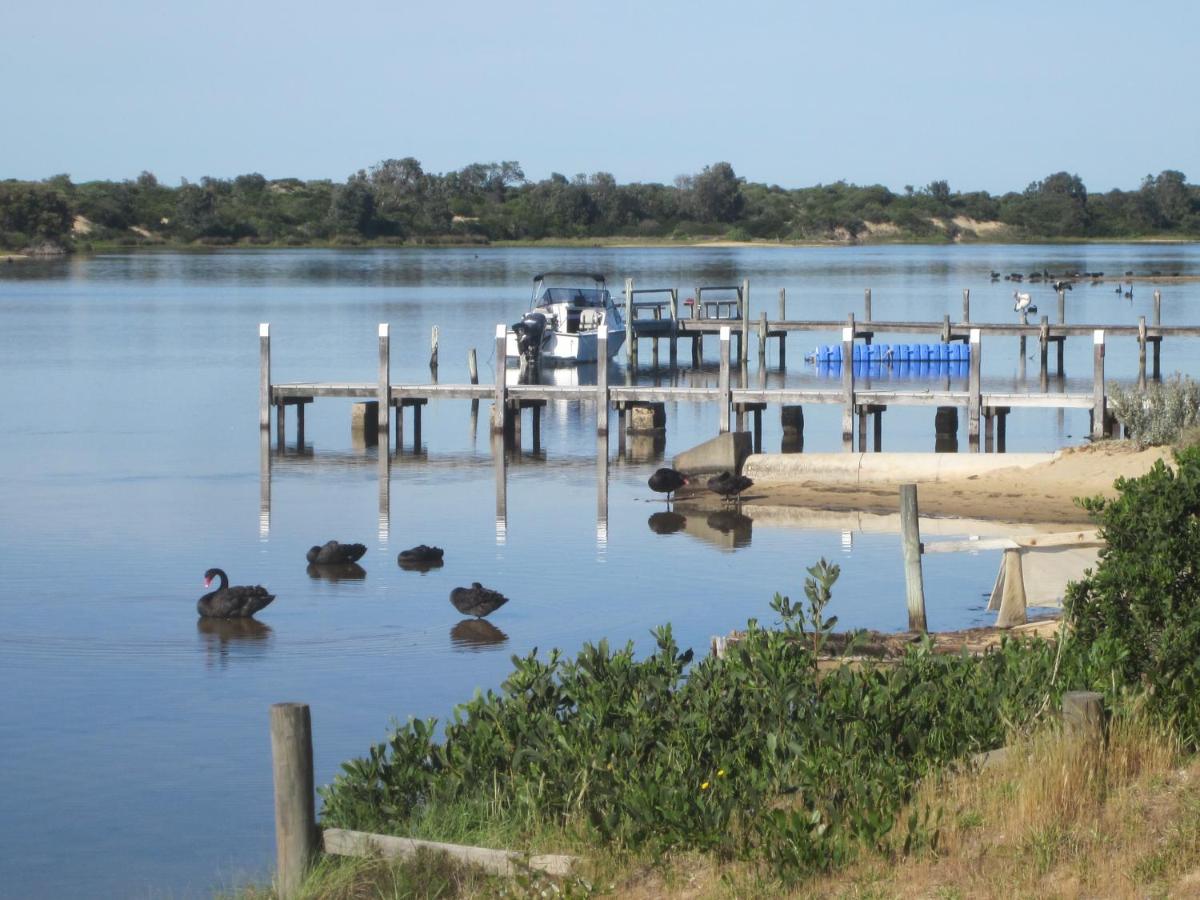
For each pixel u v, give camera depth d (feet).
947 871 37.19
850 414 144.77
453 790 45.27
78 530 112.78
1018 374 230.27
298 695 72.18
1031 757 40.83
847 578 94.89
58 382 214.28
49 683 74.33
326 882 40.34
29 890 50.11
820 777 42.32
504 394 139.95
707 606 88.99
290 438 165.58
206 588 93.04
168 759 63.52
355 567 101.09
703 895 38.29
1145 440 124.67
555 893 38.86
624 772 43.70
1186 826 36.99
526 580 96.68
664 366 249.34
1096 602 46.88
